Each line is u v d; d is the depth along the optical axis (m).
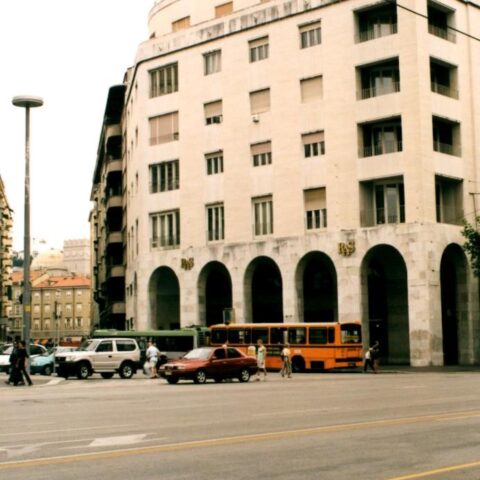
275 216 51.81
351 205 48.28
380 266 51.19
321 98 50.41
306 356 44.25
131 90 67.25
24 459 10.59
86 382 35.00
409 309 45.16
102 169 99.62
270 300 55.41
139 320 58.91
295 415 16.73
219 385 31.56
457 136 48.75
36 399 23.53
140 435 13.28
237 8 57.16
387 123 48.12
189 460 10.30
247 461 10.16
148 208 59.12
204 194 55.88
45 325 157.25
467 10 50.06
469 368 43.31
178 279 57.38
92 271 131.75
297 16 51.81
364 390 26.03
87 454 10.96
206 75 56.62
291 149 51.31
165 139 58.78
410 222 45.66
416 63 46.09
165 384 32.91
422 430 13.34
